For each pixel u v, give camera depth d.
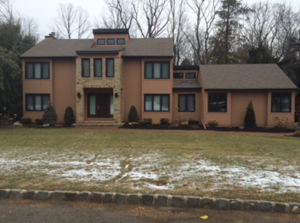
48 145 10.95
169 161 7.94
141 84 20.92
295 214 4.63
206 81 19.94
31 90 21.30
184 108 21.33
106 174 6.48
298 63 28.72
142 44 22.78
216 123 18.75
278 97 19.20
